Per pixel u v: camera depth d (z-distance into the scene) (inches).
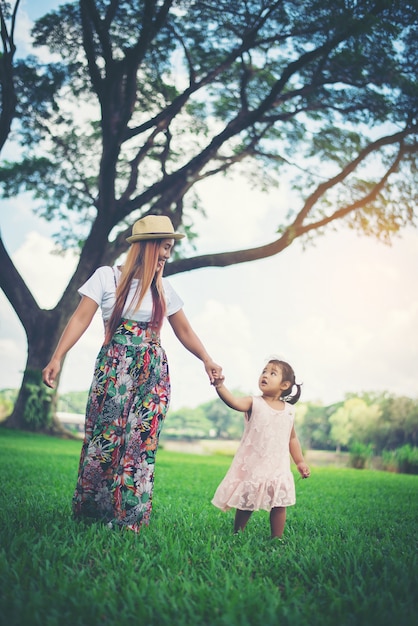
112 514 157.1
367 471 660.1
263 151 818.2
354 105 733.9
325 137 770.8
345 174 765.3
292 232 778.2
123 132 699.4
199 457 776.9
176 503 232.7
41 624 89.5
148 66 767.1
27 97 798.5
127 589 104.0
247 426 169.5
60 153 930.1
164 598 102.6
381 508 264.5
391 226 786.2
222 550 140.1
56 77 780.6
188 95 724.7
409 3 612.4
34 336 879.1
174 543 143.3
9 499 205.6
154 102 818.2
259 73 762.2
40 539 135.8
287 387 170.6
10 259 874.1
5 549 128.1
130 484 156.9
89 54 696.4
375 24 599.2
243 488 164.6
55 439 824.9
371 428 1630.2
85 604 96.4
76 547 132.2
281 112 791.7
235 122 738.8
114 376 159.6
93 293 162.4
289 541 159.2
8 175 935.7
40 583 106.0
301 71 721.0
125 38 704.4
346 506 265.6
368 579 119.5
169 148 848.3
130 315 163.3
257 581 115.8
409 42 655.1
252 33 674.8
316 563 129.3
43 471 333.1
